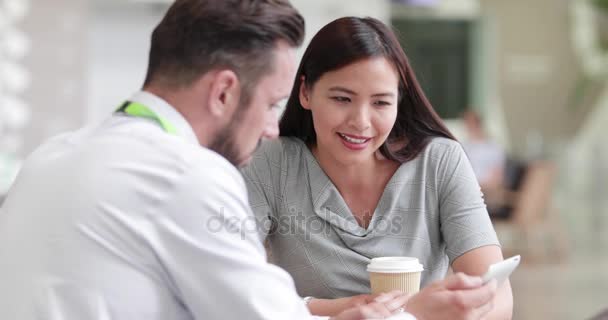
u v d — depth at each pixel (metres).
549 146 14.37
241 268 1.44
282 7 1.50
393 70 2.00
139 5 10.24
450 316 1.60
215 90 1.48
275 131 1.57
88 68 9.54
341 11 10.59
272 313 1.45
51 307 1.40
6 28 8.25
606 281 7.32
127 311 1.41
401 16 13.62
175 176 1.43
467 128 10.13
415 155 2.15
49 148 1.57
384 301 1.76
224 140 1.53
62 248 1.41
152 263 1.42
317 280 2.17
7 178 6.27
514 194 9.16
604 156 14.22
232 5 1.46
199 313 1.45
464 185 2.12
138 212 1.42
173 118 1.49
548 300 6.48
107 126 1.53
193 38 1.46
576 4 14.37
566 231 10.75
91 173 1.45
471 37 14.08
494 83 14.28
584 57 14.51
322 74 1.99
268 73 1.49
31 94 8.62
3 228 1.49
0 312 1.43
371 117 1.98
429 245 2.16
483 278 1.63
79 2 9.00
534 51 14.41
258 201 2.22
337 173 2.19
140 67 10.48
